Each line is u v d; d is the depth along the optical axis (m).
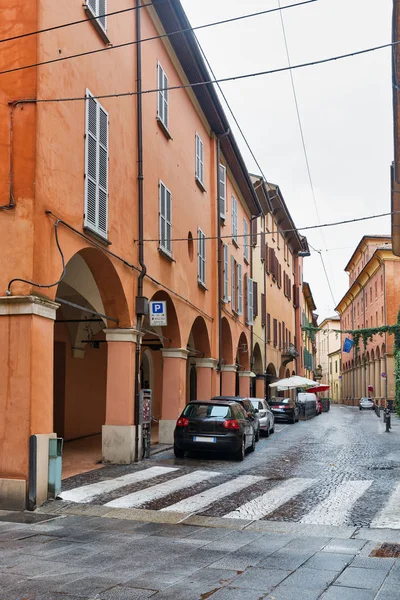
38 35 9.84
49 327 9.91
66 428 19.66
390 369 56.22
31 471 9.24
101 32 12.59
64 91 10.80
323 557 6.63
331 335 113.94
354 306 79.69
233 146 25.80
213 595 5.26
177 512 9.12
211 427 15.30
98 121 12.27
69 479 11.85
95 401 21.81
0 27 9.95
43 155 9.90
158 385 29.30
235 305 27.91
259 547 7.08
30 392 9.30
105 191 12.58
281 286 45.94
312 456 16.75
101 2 12.74
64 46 10.87
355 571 6.05
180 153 19.33
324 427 29.94
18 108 9.74
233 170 27.88
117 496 10.27
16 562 6.26
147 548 6.96
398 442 21.31
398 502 10.08
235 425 15.36
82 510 9.14
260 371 36.50
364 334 47.22
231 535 7.73
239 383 30.77
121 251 13.66
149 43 16.28
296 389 51.31
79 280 13.88
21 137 9.69
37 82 9.77
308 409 40.72
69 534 7.65
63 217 10.61
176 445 15.45
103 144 12.59
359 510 9.44
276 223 44.78
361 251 73.31
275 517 8.90
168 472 13.06
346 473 13.41
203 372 22.50
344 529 8.15
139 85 15.08
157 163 16.73
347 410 61.78
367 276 67.56
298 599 5.17
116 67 13.67
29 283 9.38
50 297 10.00
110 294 13.76
